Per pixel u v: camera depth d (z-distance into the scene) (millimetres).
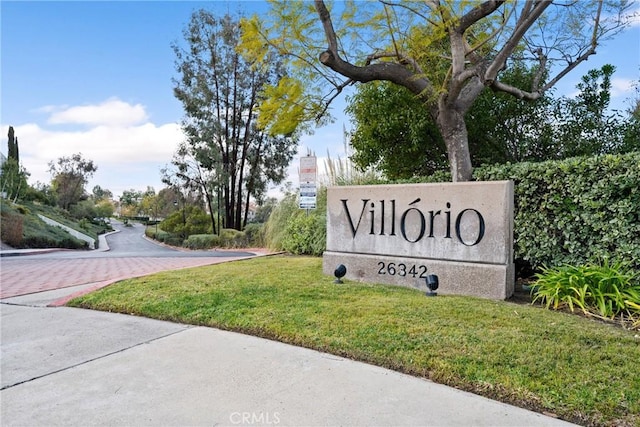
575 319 3678
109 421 2232
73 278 7344
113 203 82375
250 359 3125
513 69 8422
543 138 8367
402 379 2725
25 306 5094
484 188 4777
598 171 4820
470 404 2373
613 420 2143
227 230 19828
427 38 6207
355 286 5285
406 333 3363
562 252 5273
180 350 3365
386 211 5559
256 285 5441
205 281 5844
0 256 14469
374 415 2250
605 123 8062
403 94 8203
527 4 5652
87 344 3564
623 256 4605
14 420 2252
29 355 3307
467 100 6555
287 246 10562
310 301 4496
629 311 3717
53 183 52344
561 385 2463
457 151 6496
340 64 6230
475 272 4750
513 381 2537
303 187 10031
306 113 7148
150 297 5027
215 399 2477
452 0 5832
